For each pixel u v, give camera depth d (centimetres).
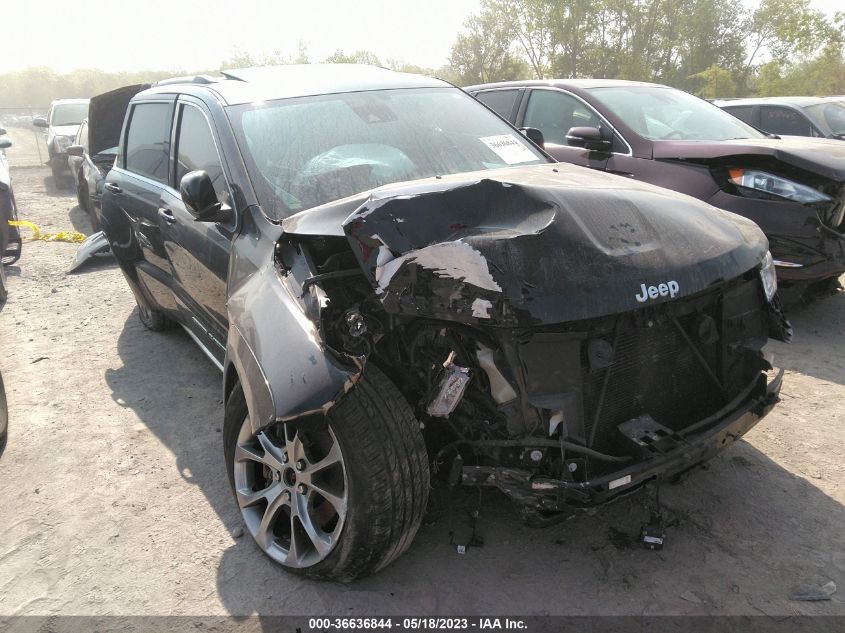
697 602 243
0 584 273
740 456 334
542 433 230
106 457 365
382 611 247
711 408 277
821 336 482
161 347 522
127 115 502
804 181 446
